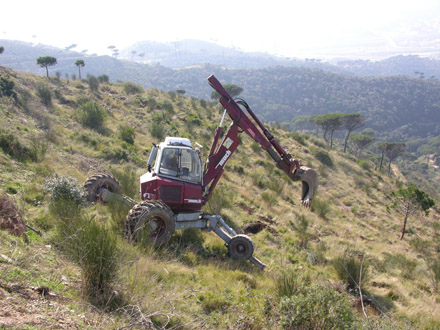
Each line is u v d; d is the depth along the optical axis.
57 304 3.46
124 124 19.22
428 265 11.03
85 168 11.38
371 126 197.50
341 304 4.23
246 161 20.66
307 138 35.00
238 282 6.28
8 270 3.68
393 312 7.20
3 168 8.34
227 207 11.93
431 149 148.75
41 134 12.83
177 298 4.90
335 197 21.89
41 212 6.51
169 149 7.82
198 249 7.63
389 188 26.91
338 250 10.82
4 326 2.66
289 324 4.11
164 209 6.95
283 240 10.43
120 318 3.68
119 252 4.75
